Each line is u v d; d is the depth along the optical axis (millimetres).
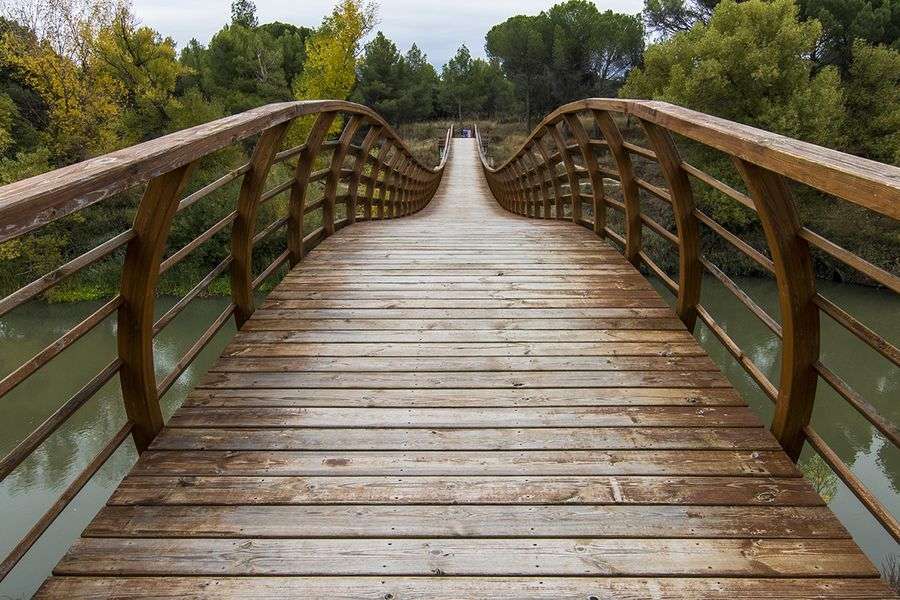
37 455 7953
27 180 1247
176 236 18375
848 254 1509
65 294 17562
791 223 1797
